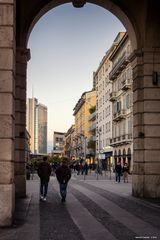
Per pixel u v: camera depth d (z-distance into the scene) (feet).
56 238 32.27
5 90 39.52
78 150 396.16
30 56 71.36
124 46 197.26
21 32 66.59
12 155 39.81
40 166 61.82
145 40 67.15
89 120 337.72
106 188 88.17
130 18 68.85
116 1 69.36
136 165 67.67
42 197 61.57
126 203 57.31
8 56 39.86
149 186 65.82
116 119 214.48
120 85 208.95
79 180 131.23
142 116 67.05
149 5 66.08
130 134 189.88
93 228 36.91
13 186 39.96
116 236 33.09
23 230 35.88
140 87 67.46
